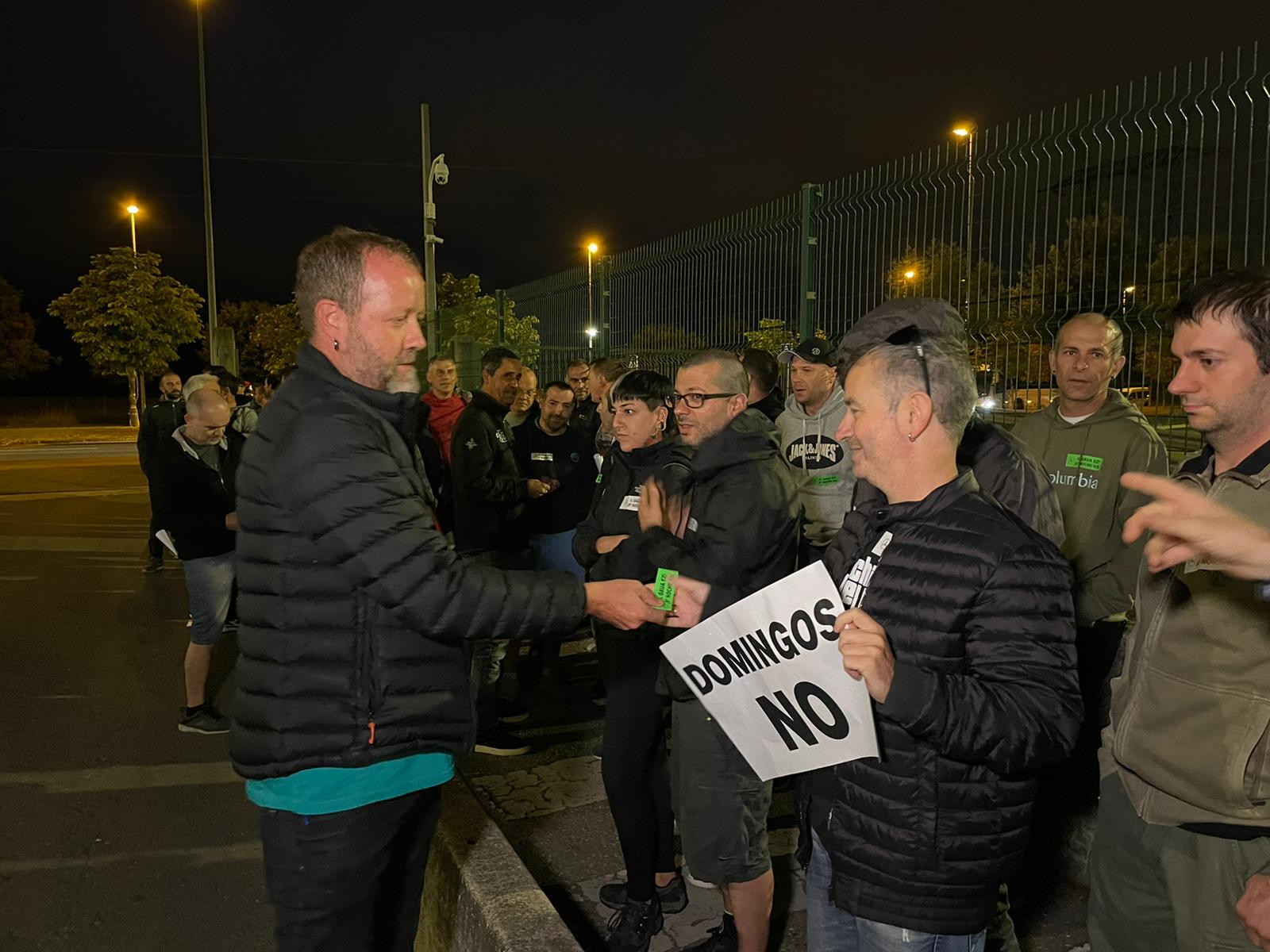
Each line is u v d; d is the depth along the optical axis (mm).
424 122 15219
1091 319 3301
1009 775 1516
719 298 5914
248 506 1804
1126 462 3170
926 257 4363
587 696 5082
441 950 2979
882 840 1633
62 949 2924
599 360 5824
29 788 4035
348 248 1823
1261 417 1674
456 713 1907
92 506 13203
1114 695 1933
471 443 4547
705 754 2434
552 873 3240
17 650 6074
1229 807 1616
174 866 3418
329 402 1785
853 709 1607
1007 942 2213
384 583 1729
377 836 1846
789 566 2594
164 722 4809
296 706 1764
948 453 1656
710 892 3178
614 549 2680
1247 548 1262
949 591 1569
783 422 4262
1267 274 1672
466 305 9727
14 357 47562
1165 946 1843
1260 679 1601
